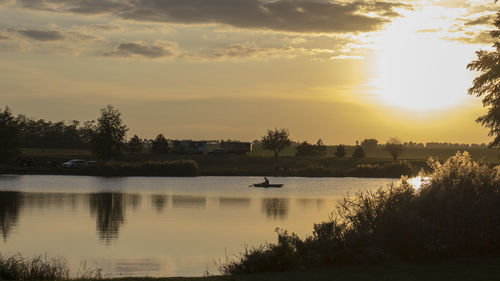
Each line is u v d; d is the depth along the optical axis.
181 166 104.19
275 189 71.00
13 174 94.00
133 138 162.62
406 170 107.50
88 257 24.45
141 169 102.62
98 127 116.31
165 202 51.44
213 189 69.31
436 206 18.69
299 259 16.66
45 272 16.86
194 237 30.48
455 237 17.44
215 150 146.25
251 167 129.12
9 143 110.31
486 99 28.00
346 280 14.09
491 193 18.94
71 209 44.03
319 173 111.50
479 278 14.17
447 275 14.57
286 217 40.47
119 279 14.88
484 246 17.67
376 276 14.55
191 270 21.55
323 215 41.69
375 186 78.12
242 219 39.03
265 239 29.84
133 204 49.00
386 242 17.41
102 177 92.81
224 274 16.44
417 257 16.80
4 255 24.30
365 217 19.05
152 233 32.03
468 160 21.64
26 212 41.50
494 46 27.44
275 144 149.12
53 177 88.25
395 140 154.38
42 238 29.77
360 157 173.25
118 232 32.28
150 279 14.72
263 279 14.25
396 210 18.33
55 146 192.75
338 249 16.70
